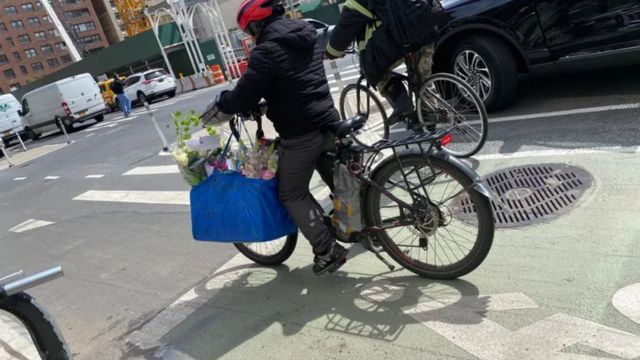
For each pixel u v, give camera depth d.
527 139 4.91
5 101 22.64
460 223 3.62
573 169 4.08
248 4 2.93
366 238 3.33
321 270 3.36
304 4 36.66
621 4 4.74
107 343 3.63
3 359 3.54
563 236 3.31
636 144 4.18
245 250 4.16
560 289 2.84
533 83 6.52
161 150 10.49
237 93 2.96
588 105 5.27
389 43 4.45
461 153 4.94
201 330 3.43
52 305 4.50
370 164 3.21
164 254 4.96
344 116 6.05
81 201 8.17
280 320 3.28
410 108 4.95
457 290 3.08
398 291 3.23
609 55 4.95
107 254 5.42
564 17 5.06
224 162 3.35
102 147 13.49
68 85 20.50
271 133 6.80
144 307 4.01
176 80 27.12
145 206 6.84
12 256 6.34
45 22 127.12
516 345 2.53
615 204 3.48
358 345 2.83
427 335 2.76
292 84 2.98
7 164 16.02
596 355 2.35
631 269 2.84
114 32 126.81
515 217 3.67
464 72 5.89
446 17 5.69
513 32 5.37
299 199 3.26
